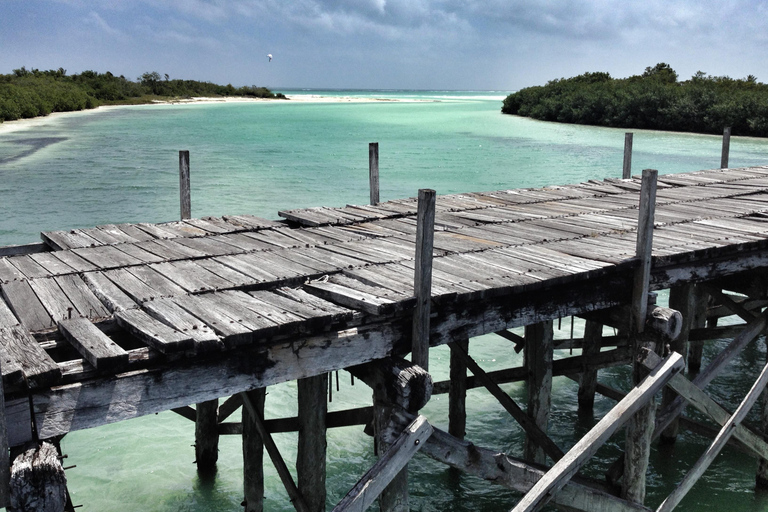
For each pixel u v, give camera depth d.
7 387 3.65
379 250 7.07
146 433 9.03
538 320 5.85
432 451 4.96
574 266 6.14
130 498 7.56
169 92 127.25
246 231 8.34
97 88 105.75
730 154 37.16
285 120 68.06
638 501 6.40
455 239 7.61
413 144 43.62
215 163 33.22
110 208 21.83
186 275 6.00
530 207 9.97
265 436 6.38
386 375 4.91
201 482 7.91
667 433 8.70
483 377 7.62
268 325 4.44
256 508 6.92
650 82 66.25
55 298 5.33
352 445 8.81
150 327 4.39
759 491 7.84
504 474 5.41
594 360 7.85
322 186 26.45
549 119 71.31
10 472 3.46
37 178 27.75
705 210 9.47
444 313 5.29
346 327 4.89
